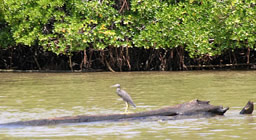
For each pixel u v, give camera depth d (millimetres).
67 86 78625
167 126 44938
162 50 111375
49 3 107938
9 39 110375
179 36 104812
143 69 112375
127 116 47812
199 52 104375
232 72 102375
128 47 111000
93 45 108438
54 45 107312
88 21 106562
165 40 105875
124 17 107812
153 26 105875
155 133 42062
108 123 46375
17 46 114750
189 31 104562
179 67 110750
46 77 95875
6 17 109312
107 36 107062
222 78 88500
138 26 107938
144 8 106625
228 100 60719
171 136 40906
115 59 110875
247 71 104688
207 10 105312
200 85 77312
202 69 112500
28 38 107375
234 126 44531
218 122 46531
